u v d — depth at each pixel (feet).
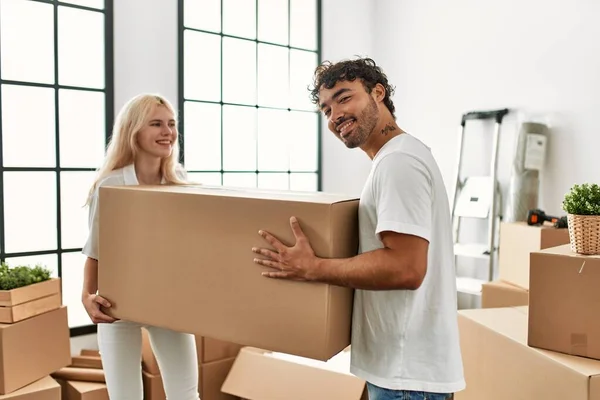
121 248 5.15
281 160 12.73
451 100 12.62
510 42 11.41
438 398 4.27
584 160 10.30
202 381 9.07
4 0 8.72
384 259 3.86
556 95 10.69
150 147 6.21
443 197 4.31
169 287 4.81
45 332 7.41
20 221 9.04
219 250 4.49
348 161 13.98
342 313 4.33
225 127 11.58
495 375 6.43
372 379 4.31
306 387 8.04
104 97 9.81
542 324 5.86
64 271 9.56
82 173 9.70
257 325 4.33
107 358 6.13
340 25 13.60
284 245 4.15
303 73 13.02
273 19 12.36
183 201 4.69
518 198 10.85
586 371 5.29
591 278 5.57
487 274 12.14
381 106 4.49
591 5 10.07
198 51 11.03
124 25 9.85
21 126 8.98
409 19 13.46
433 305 4.27
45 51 9.17
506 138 11.55
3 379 6.77
